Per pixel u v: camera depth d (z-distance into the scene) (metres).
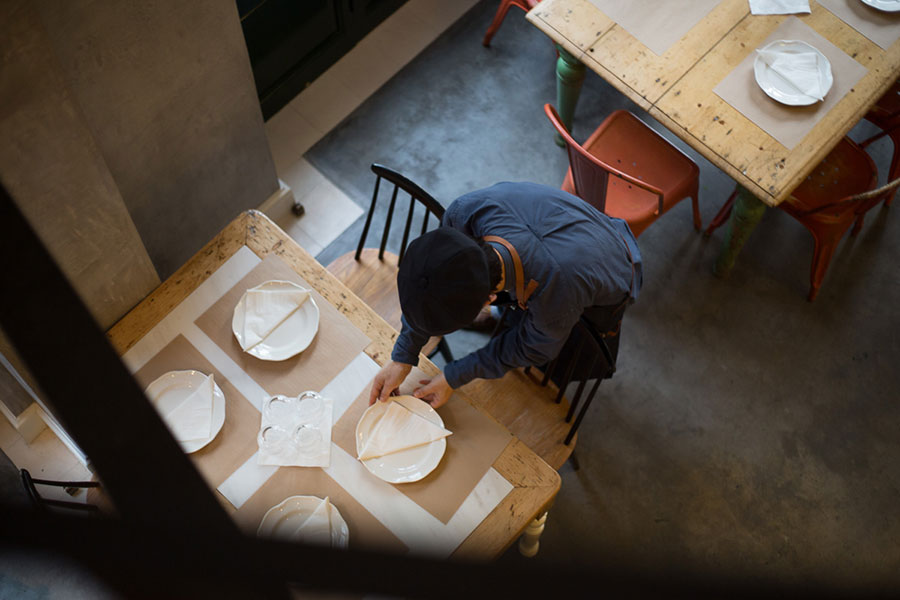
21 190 1.66
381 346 2.02
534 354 1.88
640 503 2.88
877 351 3.17
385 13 3.80
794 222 3.40
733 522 2.86
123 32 2.07
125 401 0.44
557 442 2.34
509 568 0.33
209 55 2.38
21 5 1.43
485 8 3.87
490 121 3.61
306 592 0.38
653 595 0.31
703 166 3.54
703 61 2.73
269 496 1.81
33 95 1.56
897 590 0.30
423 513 1.81
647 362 3.12
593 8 2.82
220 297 2.06
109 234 1.93
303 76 3.59
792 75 2.68
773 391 3.09
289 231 3.32
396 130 3.57
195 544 0.39
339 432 1.89
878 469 2.96
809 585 0.31
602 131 3.03
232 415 1.91
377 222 3.38
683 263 3.31
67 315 0.45
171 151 2.54
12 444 2.74
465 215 1.86
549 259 1.73
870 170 3.00
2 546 0.35
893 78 2.72
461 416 1.93
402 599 0.34
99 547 0.37
